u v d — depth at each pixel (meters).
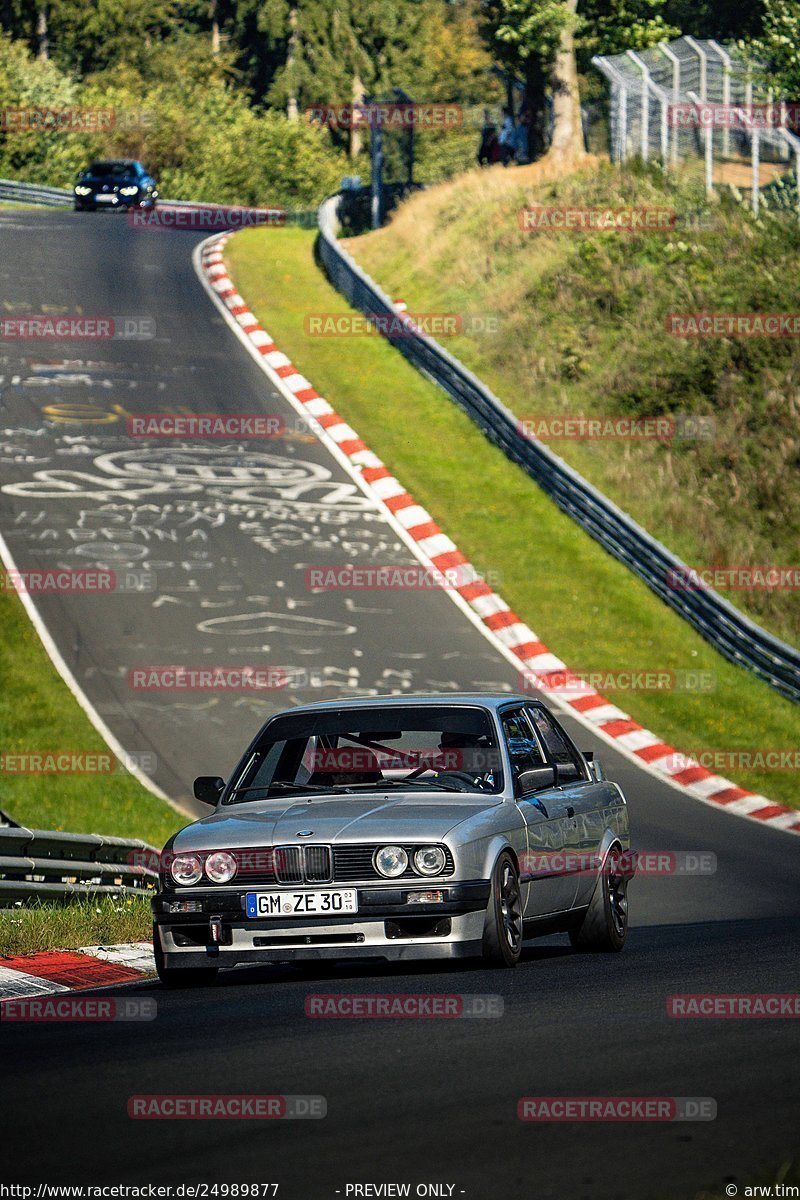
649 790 78.31
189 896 31.27
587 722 87.38
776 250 146.25
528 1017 25.42
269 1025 25.25
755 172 151.12
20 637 88.94
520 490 120.12
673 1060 21.62
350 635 93.62
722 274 144.75
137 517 107.31
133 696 83.62
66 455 117.75
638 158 164.50
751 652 96.75
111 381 135.38
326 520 110.69
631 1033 23.80
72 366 138.62
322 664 89.06
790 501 117.25
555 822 34.88
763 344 134.62
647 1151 16.80
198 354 144.75
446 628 96.81
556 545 111.62
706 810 75.00
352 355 146.38
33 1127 18.22
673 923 51.50
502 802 33.19
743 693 93.94
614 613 102.44
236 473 117.44
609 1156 16.62
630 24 186.25
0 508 106.88
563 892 35.12
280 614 95.25
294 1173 16.14
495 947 31.39
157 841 66.81
